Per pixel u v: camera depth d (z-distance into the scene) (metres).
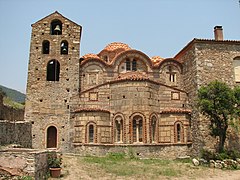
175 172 22.08
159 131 30.73
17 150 17.27
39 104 32.16
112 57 38.41
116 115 30.19
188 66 34.22
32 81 32.84
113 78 34.06
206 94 27.97
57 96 32.62
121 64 34.78
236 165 24.97
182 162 27.25
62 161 23.25
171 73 35.75
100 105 31.66
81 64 34.38
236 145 29.72
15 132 25.14
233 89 29.00
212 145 29.38
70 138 31.30
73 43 34.84
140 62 35.31
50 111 32.03
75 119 30.89
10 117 31.98
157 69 35.34
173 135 30.50
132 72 33.94
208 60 32.16
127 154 28.38
